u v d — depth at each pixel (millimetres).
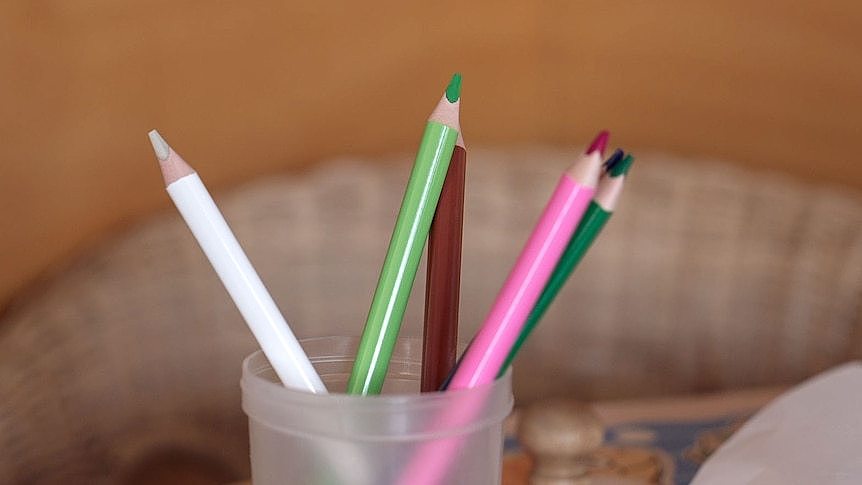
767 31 1267
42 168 1112
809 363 1087
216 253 330
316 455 320
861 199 1136
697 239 1151
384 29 1252
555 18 1301
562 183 331
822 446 530
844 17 1242
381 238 1129
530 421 493
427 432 317
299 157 1232
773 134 1283
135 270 1067
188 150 1179
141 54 1142
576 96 1313
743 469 520
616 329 1163
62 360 1015
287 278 1111
